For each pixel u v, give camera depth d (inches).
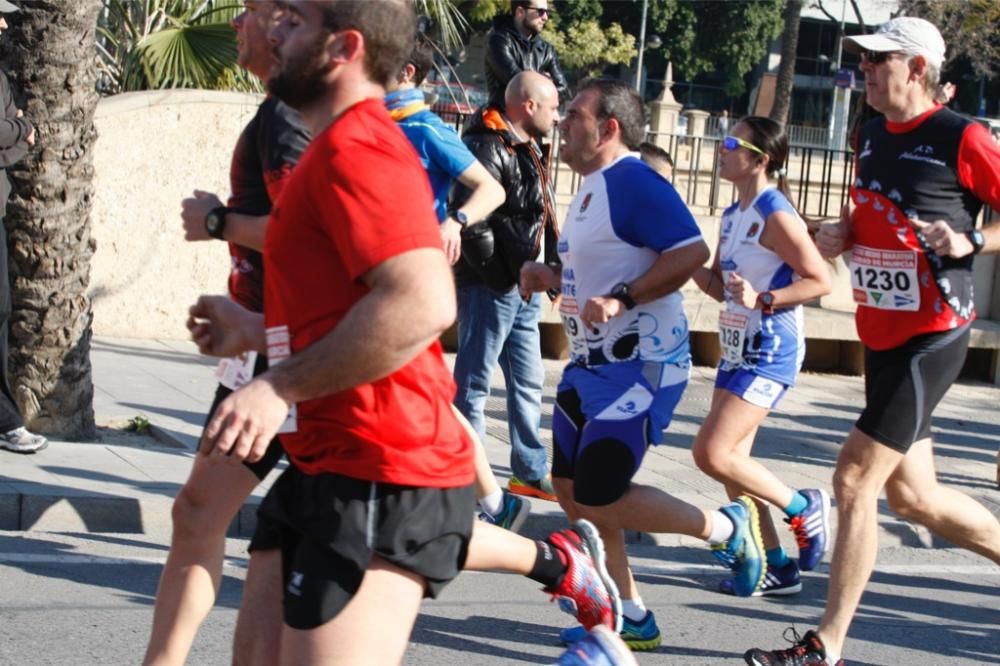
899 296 237.5
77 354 368.5
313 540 136.8
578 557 180.5
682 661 251.6
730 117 2458.2
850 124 259.1
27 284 360.2
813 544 287.4
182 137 544.1
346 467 135.9
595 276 242.7
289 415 138.9
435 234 129.8
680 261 238.1
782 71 1588.3
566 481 253.0
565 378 250.1
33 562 284.4
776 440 474.0
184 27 613.6
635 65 2610.7
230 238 184.2
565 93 413.7
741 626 277.3
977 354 653.3
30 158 353.7
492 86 396.8
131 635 244.1
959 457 476.1
